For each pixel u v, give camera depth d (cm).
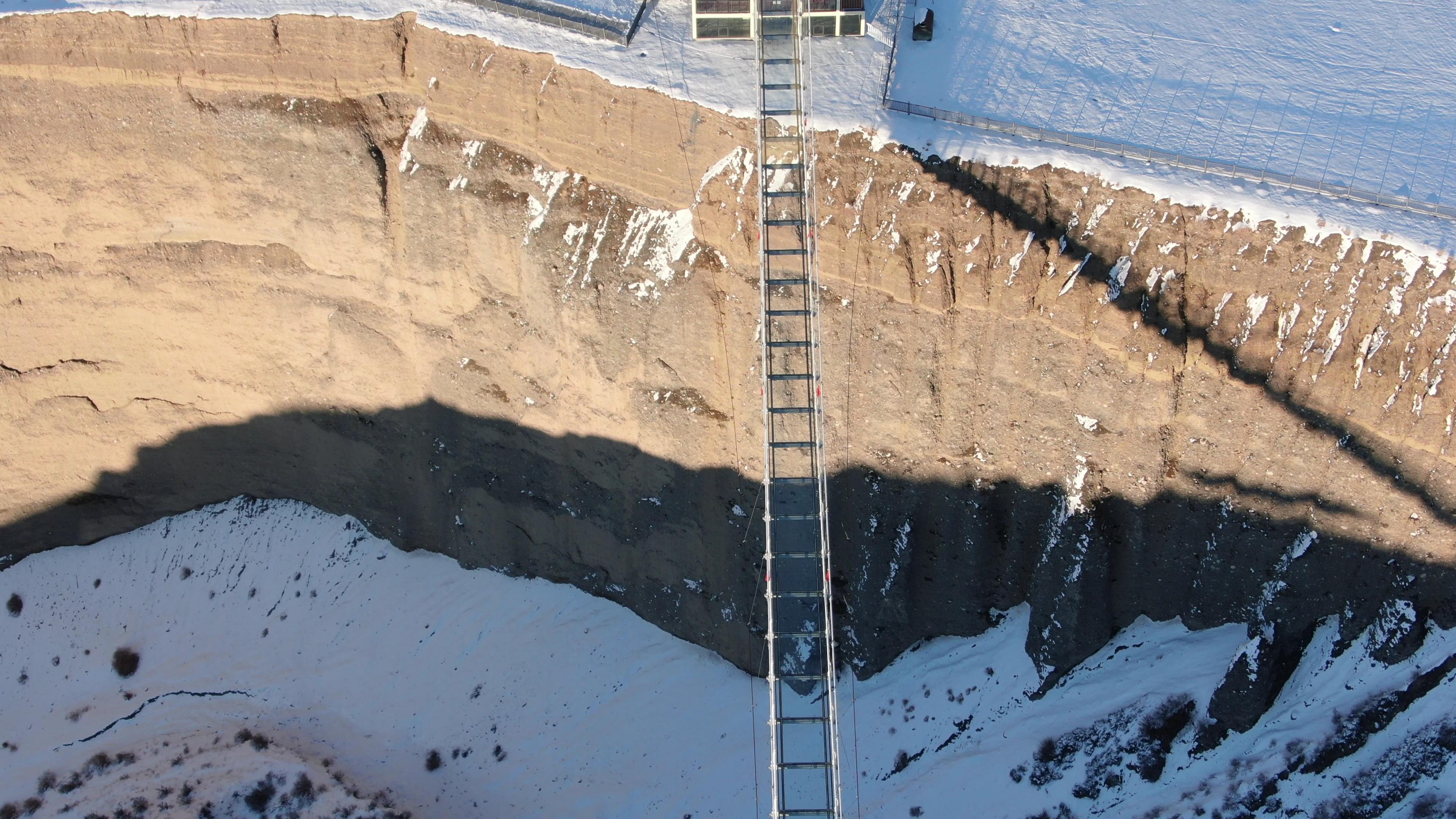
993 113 3169
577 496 3791
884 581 3441
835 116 3152
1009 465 3225
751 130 3173
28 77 3559
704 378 3412
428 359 3791
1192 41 3406
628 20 3366
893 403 3219
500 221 3469
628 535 3769
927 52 3328
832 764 3131
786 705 3591
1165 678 3241
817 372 3127
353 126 3519
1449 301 2795
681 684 3784
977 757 3359
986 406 3173
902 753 3447
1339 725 3002
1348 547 2984
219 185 3669
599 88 3272
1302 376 2905
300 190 3622
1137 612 3331
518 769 3788
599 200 3378
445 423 3875
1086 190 3006
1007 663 3419
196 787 3850
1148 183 2973
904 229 3081
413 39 3409
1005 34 3394
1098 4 3506
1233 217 2917
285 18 3419
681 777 3653
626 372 3494
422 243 3600
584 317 3466
